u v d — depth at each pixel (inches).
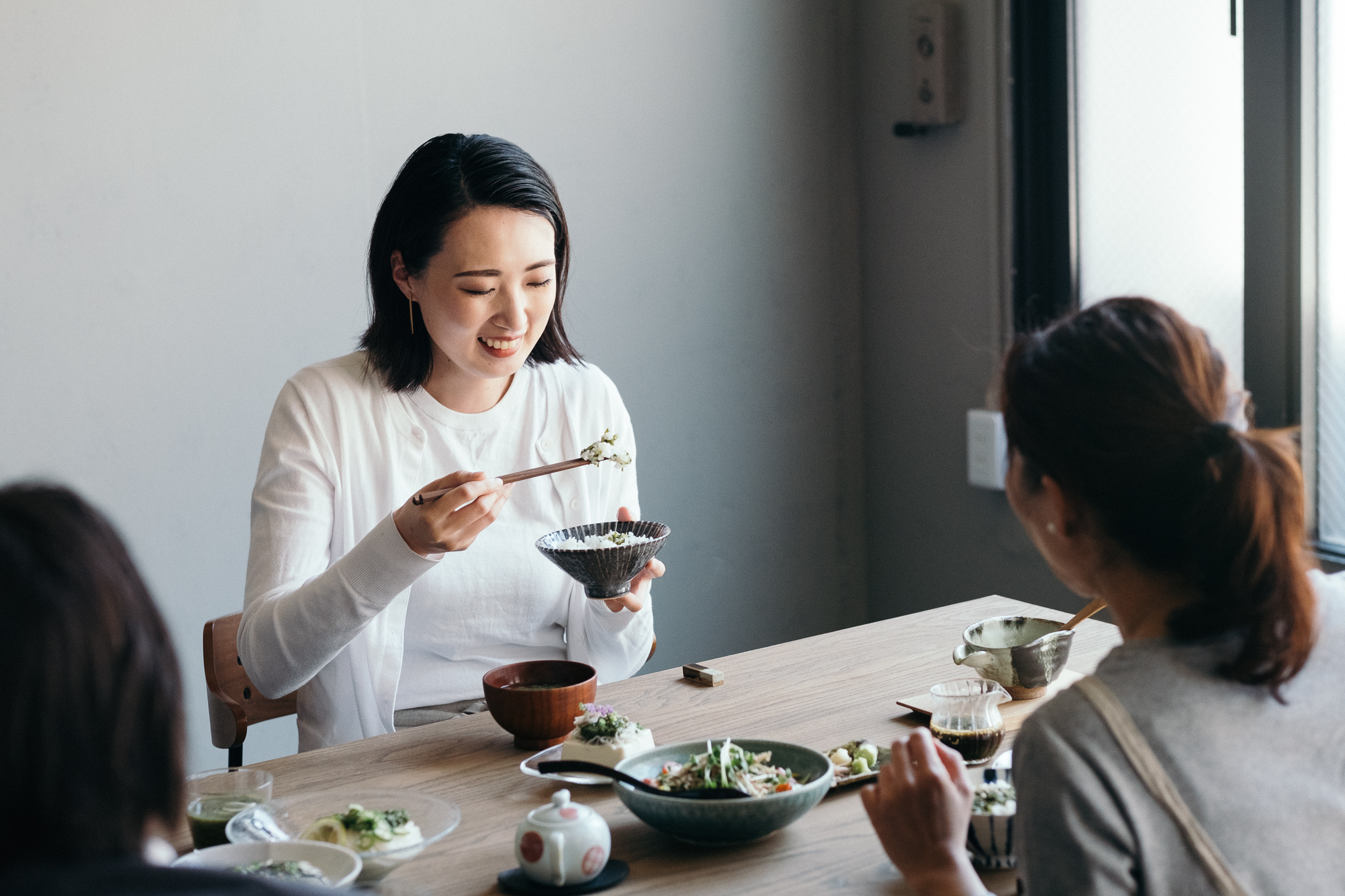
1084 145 113.6
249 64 99.2
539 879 43.1
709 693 64.5
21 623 22.7
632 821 49.3
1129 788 32.8
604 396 77.9
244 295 101.5
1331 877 34.0
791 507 131.7
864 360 134.0
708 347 123.6
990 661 60.9
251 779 48.8
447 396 72.2
